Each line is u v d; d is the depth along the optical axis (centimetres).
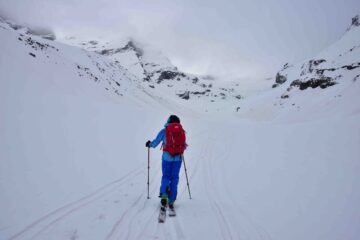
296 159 971
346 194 584
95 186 683
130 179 789
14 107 1291
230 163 1105
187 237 462
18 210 490
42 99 1677
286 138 1525
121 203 598
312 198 603
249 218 550
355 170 716
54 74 5466
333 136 1259
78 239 426
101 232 456
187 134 2238
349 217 488
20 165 709
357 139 1080
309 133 1535
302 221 508
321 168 801
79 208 543
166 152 593
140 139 1455
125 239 441
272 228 499
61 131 1152
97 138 1218
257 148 1384
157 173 897
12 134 942
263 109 9612
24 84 2027
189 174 916
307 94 8162
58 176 696
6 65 2758
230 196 692
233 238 464
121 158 1009
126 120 1955
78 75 6569
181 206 613
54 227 455
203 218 547
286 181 750
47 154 846
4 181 595
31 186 602
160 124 2242
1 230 421
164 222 518
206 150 1453
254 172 905
